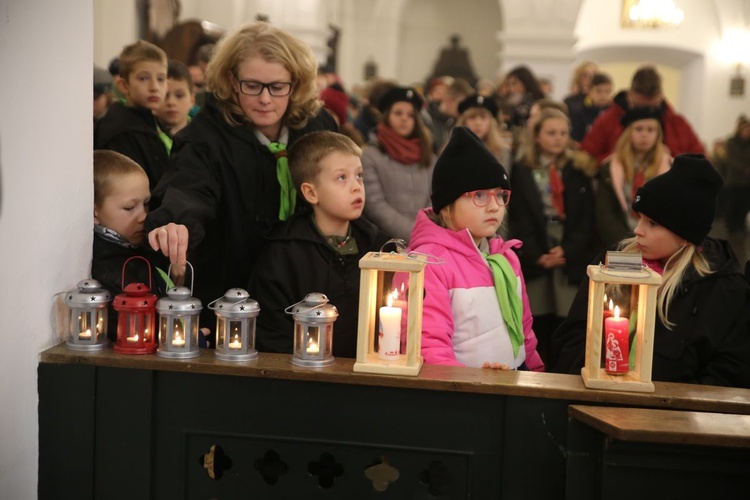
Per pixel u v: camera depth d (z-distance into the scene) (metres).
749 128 11.51
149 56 3.92
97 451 2.33
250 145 2.89
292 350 2.65
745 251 9.70
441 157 2.69
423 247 2.65
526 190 5.02
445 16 19.75
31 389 2.28
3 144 2.08
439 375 2.24
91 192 2.53
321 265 2.68
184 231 2.42
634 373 2.23
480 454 2.23
